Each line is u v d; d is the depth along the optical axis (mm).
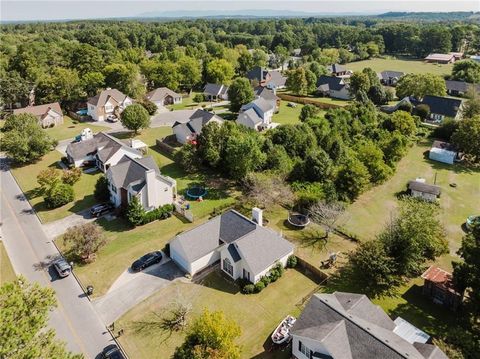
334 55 184625
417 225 40438
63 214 53656
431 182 65312
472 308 34281
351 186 56281
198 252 41531
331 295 33781
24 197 58781
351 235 48562
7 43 192875
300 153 69375
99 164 67875
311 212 51656
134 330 34250
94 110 96938
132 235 48562
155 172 52906
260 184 54500
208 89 122812
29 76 114750
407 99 108125
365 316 30844
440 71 161625
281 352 32156
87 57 126688
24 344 22062
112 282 40125
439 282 37281
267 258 40438
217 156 65000
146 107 100375
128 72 113188
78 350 32031
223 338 28266
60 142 81562
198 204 56094
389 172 63781
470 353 29938
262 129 90188
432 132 88125
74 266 42594
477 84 125062
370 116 90250
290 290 39500
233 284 40219
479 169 71562
